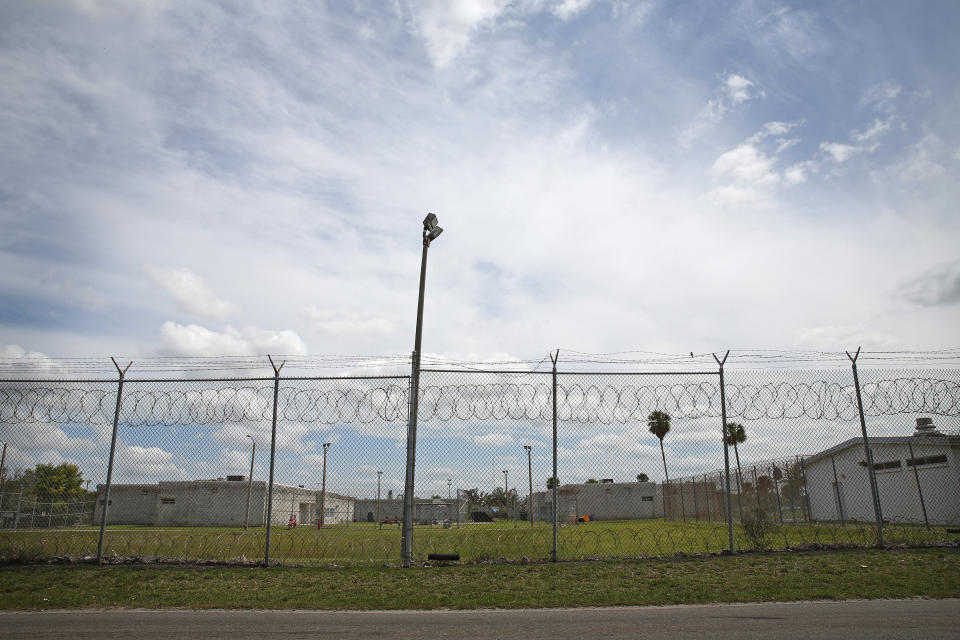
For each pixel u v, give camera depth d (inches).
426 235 506.6
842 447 1048.2
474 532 765.9
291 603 319.0
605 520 1556.3
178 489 1178.6
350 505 1212.5
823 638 233.8
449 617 284.5
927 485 893.8
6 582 378.0
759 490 1041.5
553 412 456.8
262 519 1135.6
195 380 449.7
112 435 453.4
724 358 468.8
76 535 788.6
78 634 256.7
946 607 285.1
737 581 354.6
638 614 284.0
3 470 979.3
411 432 455.2
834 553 448.1
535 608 302.4
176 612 302.0
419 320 483.8
